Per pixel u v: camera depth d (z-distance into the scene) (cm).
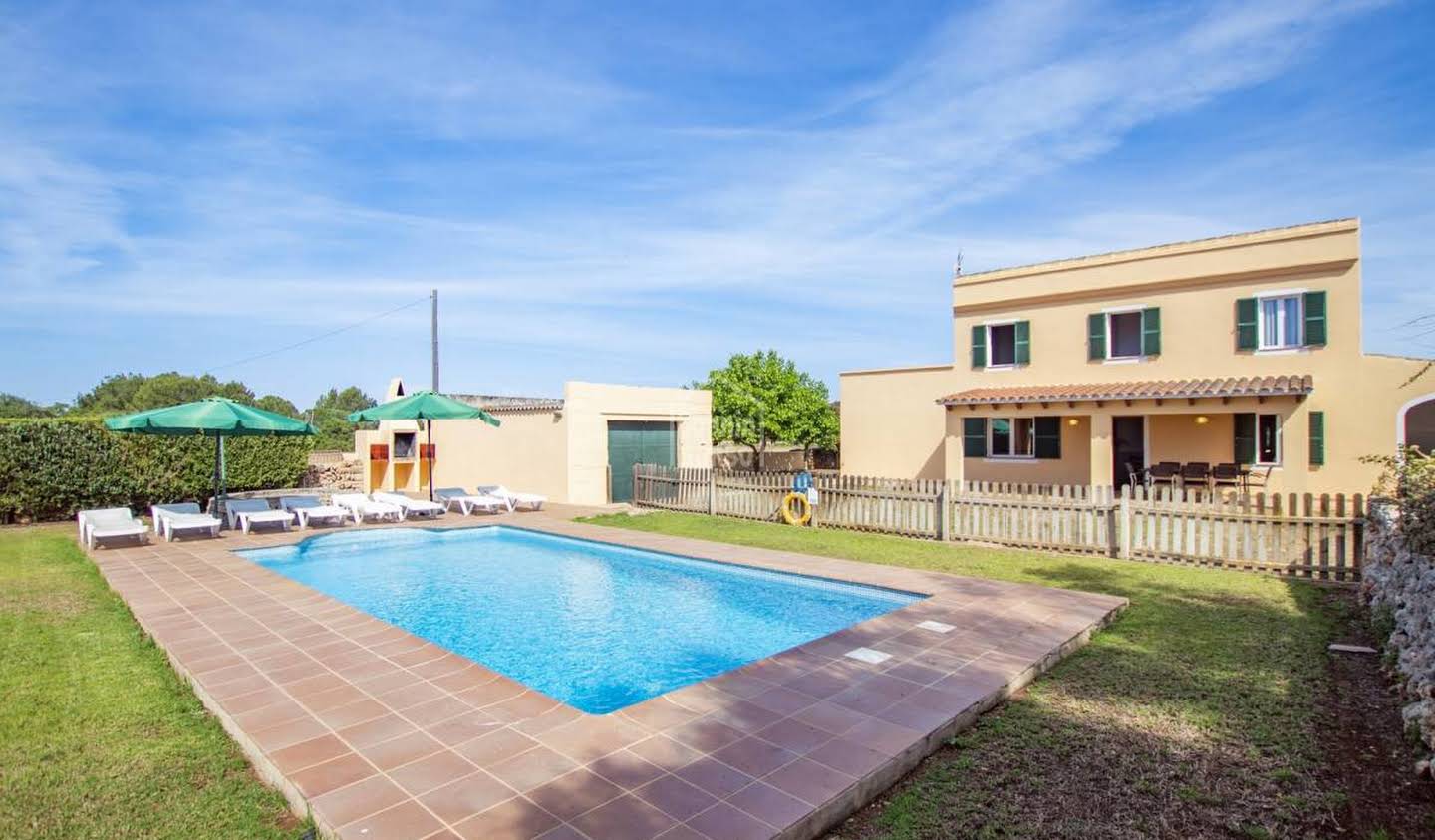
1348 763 423
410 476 2452
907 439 2203
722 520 1566
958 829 360
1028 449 1991
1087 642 677
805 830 348
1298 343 1600
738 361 2677
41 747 443
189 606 775
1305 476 1512
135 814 368
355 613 746
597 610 909
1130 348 1838
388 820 345
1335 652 635
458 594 993
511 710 486
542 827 340
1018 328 1989
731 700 505
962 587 864
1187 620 746
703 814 352
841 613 888
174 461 1733
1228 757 433
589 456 1933
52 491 1534
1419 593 560
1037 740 461
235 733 460
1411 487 623
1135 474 1859
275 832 353
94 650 639
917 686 532
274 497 1709
